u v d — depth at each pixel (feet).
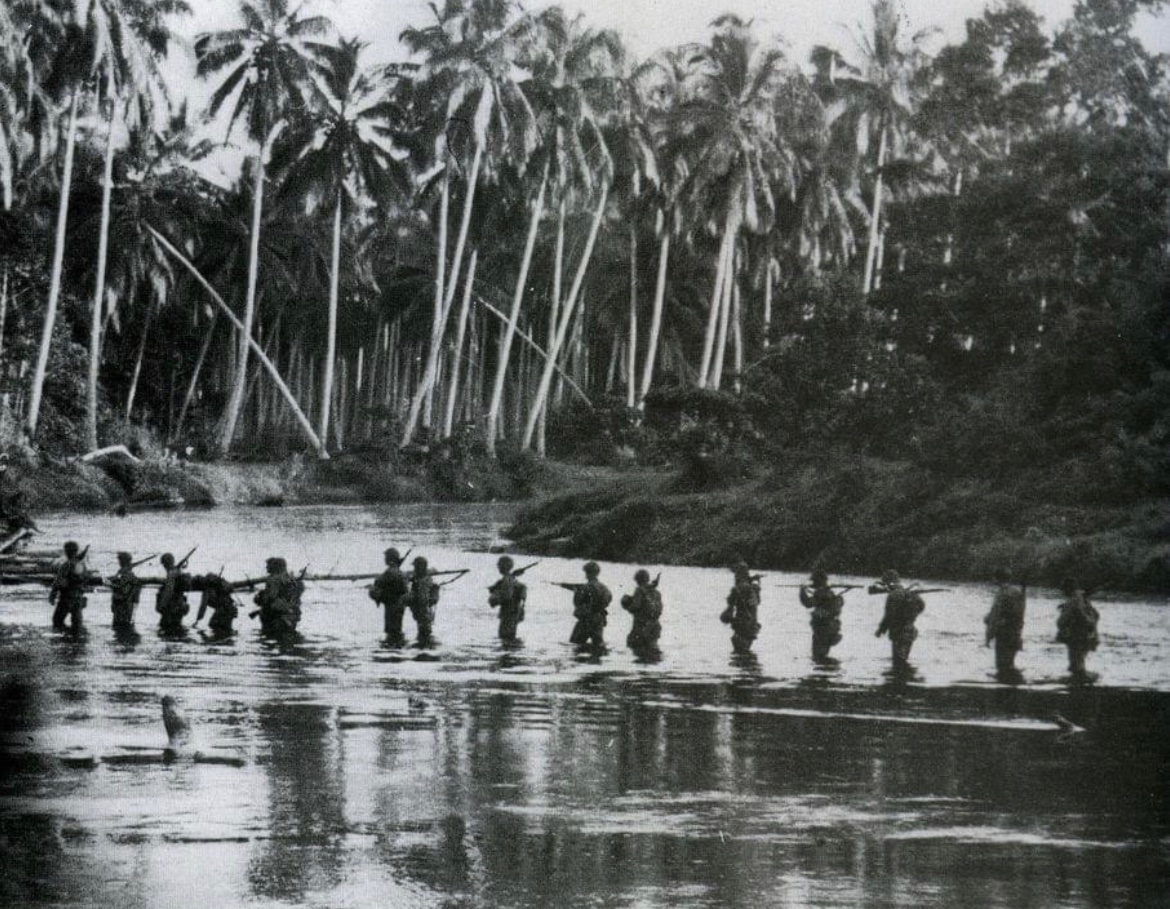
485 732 99.86
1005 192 280.10
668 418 303.07
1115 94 283.18
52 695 112.16
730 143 423.23
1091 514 207.92
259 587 203.92
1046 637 156.15
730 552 245.65
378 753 92.32
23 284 394.11
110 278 440.45
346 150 450.71
